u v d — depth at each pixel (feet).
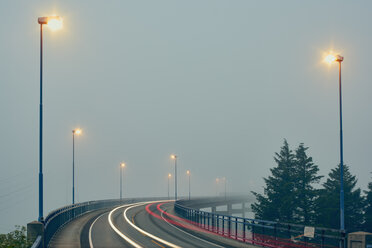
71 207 133.80
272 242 78.69
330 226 143.33
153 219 140.15
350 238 57.67
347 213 148.25
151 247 77.00
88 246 77.10
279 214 158.40
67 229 104.63
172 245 79.82
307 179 159.33
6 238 54.03
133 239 88.28
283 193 159.84
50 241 81.61
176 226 118.01
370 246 56.49
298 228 143.23
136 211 180.14
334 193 155.22
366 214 148.56
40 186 75.51
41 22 81.87
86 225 115.96
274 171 167.94
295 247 100.48
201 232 103.14
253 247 77.15
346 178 160.66
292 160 166.40
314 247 93.71
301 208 156.56
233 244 82.53
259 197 166.50
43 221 69.56
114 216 149.79
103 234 96.17
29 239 57.98
